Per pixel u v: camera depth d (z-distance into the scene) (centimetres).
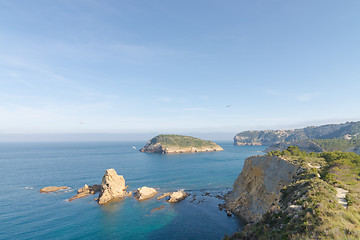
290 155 6488
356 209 2092
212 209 6031
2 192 7619
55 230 4662
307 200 2375
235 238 3275
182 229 4725
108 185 7012
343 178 3466
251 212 5244
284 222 2281
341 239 1530
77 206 6212
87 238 4319
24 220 5162
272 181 4956
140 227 4838
